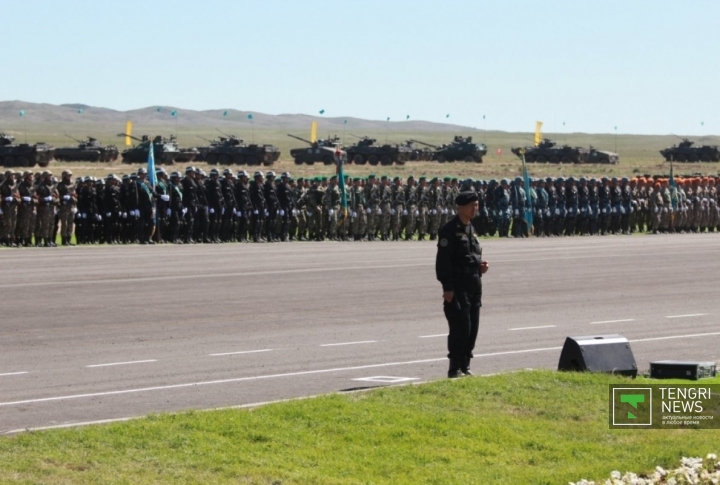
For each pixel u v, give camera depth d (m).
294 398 13.68
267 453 10.88
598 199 53.94
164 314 21.92
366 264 32.91
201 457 10.59
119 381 15.18
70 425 12.05
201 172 42.28
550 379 14.62
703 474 10.41
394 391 13.81
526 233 50.72
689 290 27.97
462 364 15.48
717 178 60.66
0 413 13.02
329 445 11.27
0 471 9.84
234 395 14.29
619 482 10.15
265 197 43.62
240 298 24.58
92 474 9.90
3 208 37.16
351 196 45.94
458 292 15.41
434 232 47.97
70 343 18.41
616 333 20.59
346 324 21.06
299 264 32.62
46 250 36.22
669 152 146.50
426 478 10.31
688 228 58.06
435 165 128.62
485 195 50.19
